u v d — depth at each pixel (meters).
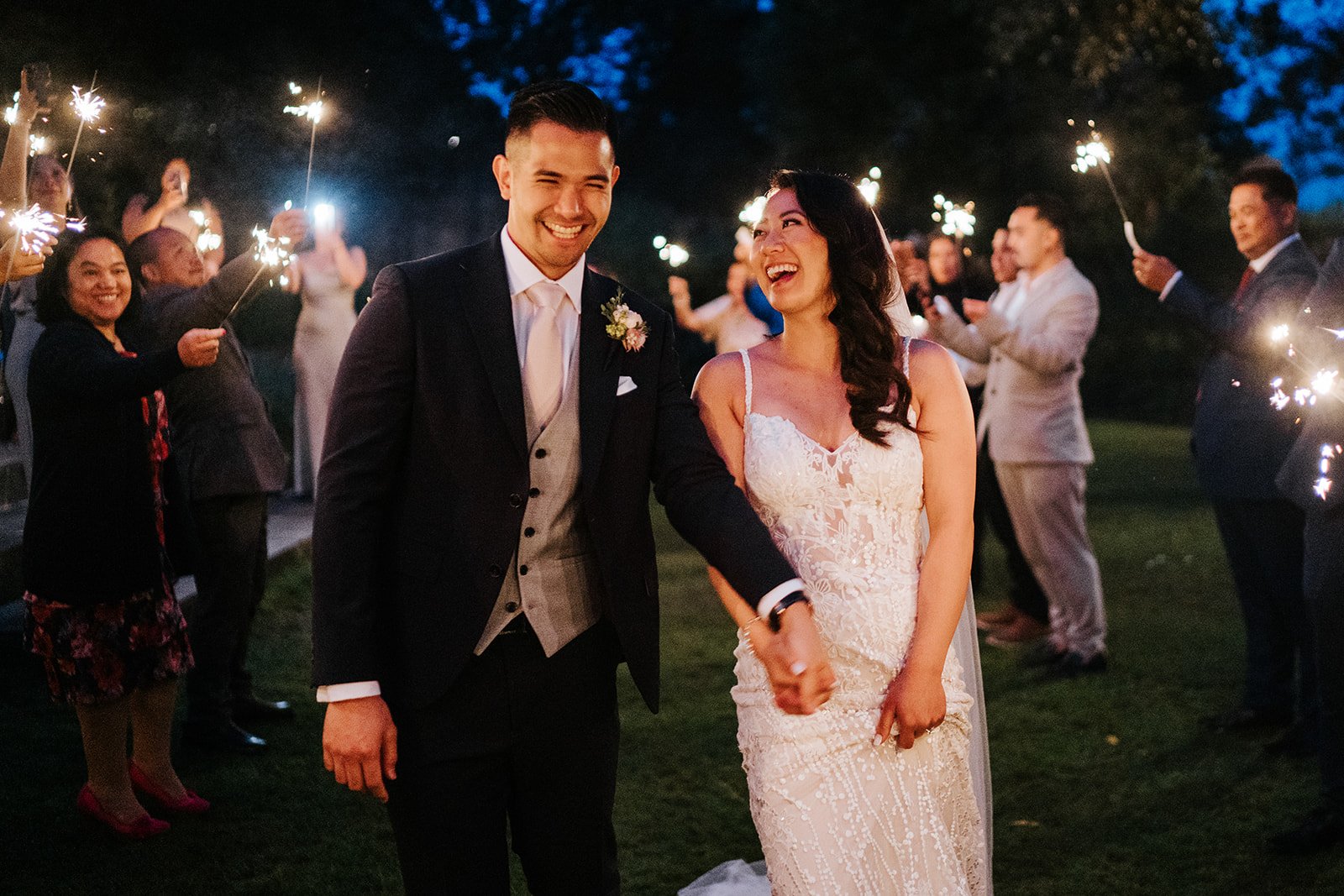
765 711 2.57
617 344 2.40
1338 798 3.72
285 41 11.66
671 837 3.88
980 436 6.19
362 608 2.19
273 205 10.73
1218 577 7.24
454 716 2.29
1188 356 15.13
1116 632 6.13
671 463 2.42
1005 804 4.16
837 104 16.25
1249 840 3.83
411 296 2.30
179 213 5.03
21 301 4.70
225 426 4.47
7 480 6.24
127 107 9.27
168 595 3.82
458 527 2.27
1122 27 12.67
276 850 3.72
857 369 2.63
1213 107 16.12
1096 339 15.53
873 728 2.54
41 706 4.83
